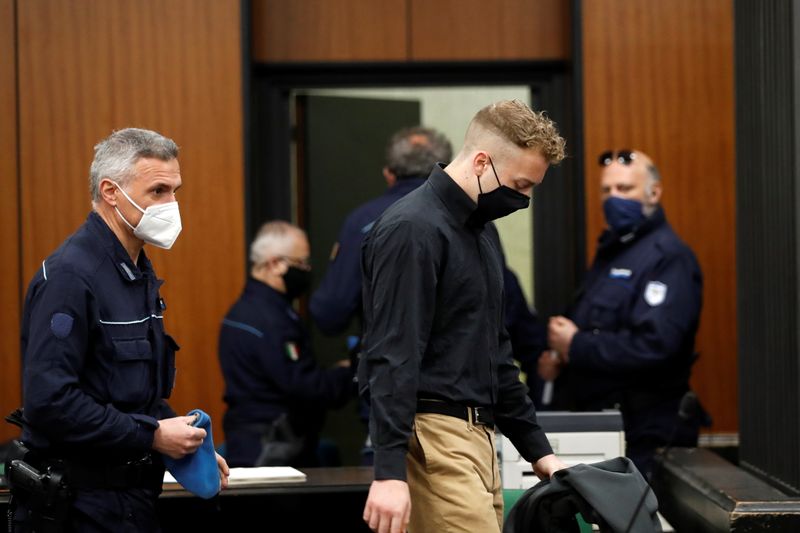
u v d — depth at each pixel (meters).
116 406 8.49
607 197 13.95
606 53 16.30
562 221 17.23
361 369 8.55
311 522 11.26
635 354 13.20
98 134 16.09
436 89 17.52
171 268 16.19
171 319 16.17
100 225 8.65
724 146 16.33
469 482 8.30
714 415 16.38
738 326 12.88
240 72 16.19
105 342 8.41
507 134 8.34
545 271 17.28
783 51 11.38
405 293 8.11
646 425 13.46
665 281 13.40
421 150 14.04
